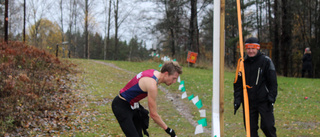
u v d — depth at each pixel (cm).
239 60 362
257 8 2684
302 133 485
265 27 2634
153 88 284
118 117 299
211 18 1978
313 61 2317
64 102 641
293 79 1248
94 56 5712
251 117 361
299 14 2284
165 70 289
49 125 490
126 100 299
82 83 875
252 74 354
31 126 474
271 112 351
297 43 2723
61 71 985
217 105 247
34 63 903
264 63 350
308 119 587
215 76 248
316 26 2336
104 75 1102
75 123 511
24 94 599
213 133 240
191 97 272
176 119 584
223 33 246
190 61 1720
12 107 514
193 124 553
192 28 2012
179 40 2233
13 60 845
